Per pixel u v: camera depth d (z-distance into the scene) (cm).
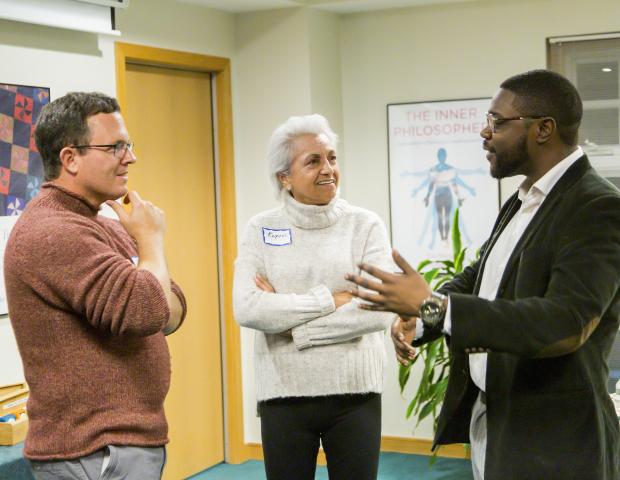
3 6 333
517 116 201
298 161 271
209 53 475
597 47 471
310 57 481
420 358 498
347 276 183
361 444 268
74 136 204
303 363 266
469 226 496
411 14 500
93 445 199
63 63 375
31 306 197
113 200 213
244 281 274
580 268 182
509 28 484
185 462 471
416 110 502
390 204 511
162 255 211
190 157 474
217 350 495
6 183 343
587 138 479
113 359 202
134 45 418
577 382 192
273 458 272
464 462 485
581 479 190
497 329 176
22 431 312
